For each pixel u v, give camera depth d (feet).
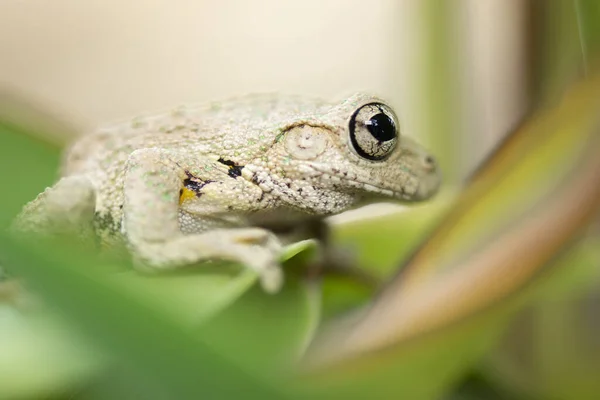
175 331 0.42
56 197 0.61
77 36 1.08
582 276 0.59
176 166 0.61
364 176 0.63
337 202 0.63
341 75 1.06
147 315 0.41
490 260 0.51
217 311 0.51
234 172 0.62
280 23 1.10
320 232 0.64
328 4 1.08
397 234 0.63
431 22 0.66
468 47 0.67
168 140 0.63
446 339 0.51
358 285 0.61
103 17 1.09
